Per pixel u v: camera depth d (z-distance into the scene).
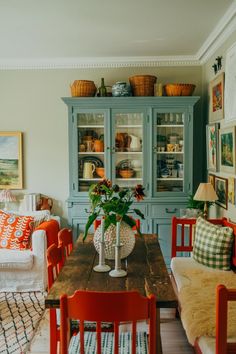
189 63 4.58
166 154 4.33
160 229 4.30
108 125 4.26
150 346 1.55
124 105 4.23
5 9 2.93
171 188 4.34
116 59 4.52
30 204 4.46
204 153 4.59
